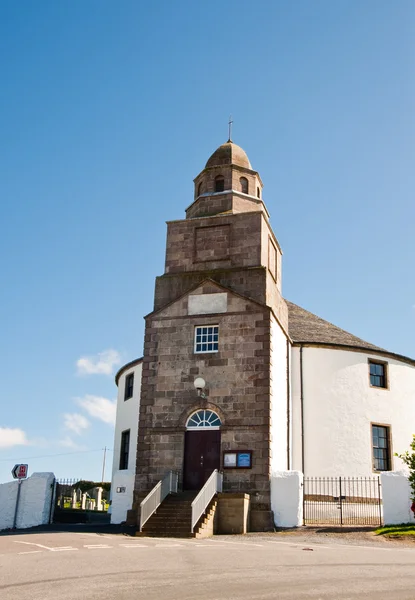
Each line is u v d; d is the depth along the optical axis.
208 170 32.25
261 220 29.52
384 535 20.66
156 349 28.45
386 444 33.34
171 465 26.53
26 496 28.36
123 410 38.28
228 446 26.05
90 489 43.78
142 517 22.30
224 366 27.23
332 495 30.50
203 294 28.69
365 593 10.17
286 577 11.70
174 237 30.59
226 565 13.26
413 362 35.88
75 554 14.75
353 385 33.00
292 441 30.86
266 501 24.91
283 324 30.81
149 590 10.29
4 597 9.63
